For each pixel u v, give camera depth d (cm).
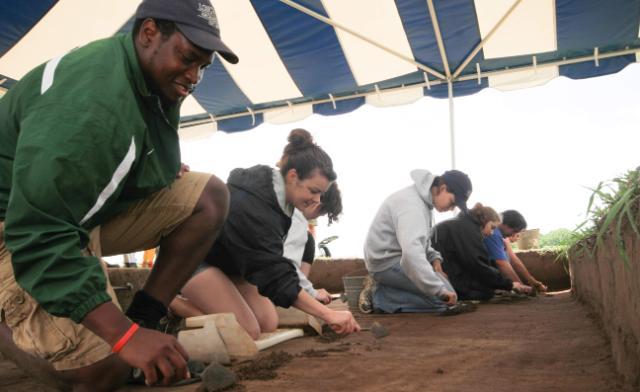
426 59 641
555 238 680
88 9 530
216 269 272
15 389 188
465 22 573
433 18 561
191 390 178
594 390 150
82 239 131
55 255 120
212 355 215
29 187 122
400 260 400
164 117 156
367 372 189
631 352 150
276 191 248
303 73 671
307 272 384
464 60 639
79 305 120
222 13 582
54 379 151
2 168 143
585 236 295
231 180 257
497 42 611
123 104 137
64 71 136
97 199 136
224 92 707
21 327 144
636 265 139
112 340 121
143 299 176
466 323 312
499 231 499
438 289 363
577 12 556
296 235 321
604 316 232
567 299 433
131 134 138
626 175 170
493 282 434
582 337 234
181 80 147
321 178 249
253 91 708
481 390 157
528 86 658
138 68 143
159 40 142
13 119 141
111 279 316
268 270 235
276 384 175
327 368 198
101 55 141
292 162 249
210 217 189
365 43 615
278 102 738
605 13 556
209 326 220
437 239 450
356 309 445
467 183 393
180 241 188
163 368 120
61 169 124
